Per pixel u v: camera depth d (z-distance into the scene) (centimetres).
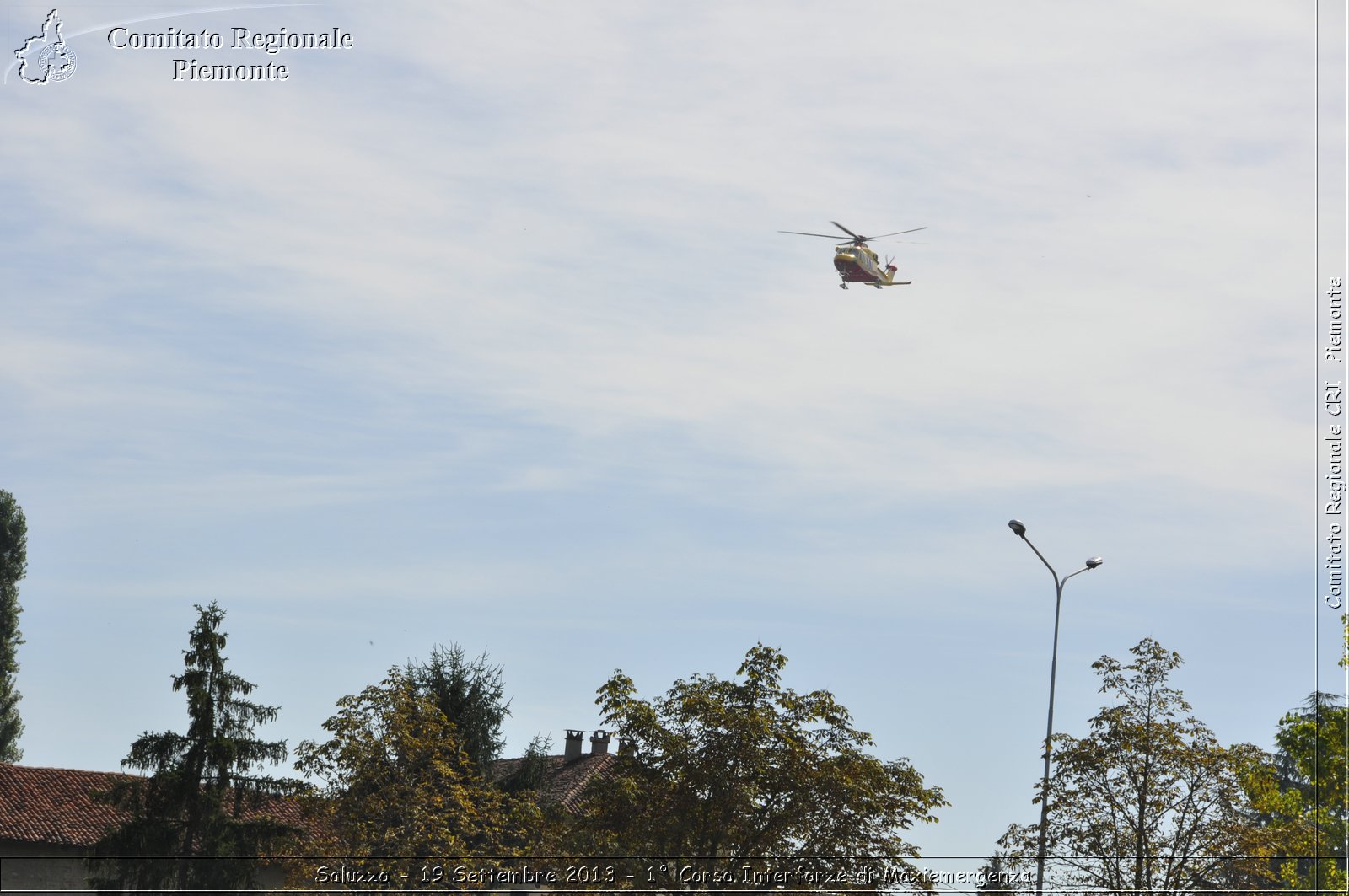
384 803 5234
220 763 5797
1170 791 4447
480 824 5575
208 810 5728
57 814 6100
